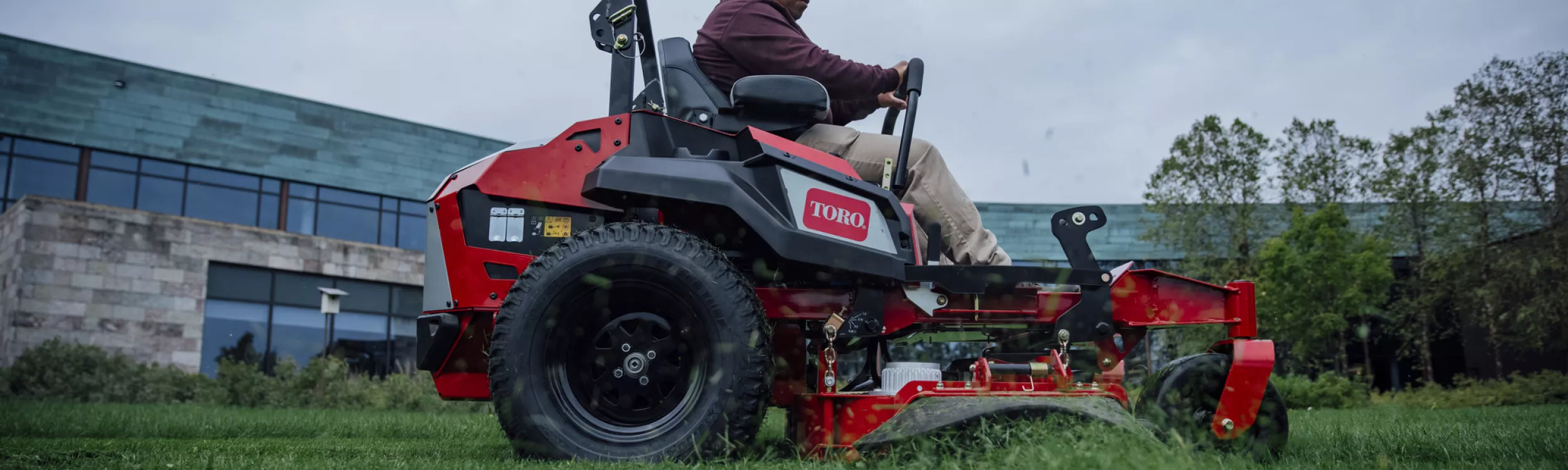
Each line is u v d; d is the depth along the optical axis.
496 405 2.59
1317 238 23.03
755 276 3.00
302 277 25.27
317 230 27.34
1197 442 2.69
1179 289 2.97
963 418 2.38
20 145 23.81
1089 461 1.95
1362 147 26.28
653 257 2.58
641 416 2.64
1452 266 24.75
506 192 2.92
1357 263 22.66
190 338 22.30
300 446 3.67
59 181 24.17
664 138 2.93
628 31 3.20
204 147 25.94
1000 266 2.92
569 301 2.61
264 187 26.80
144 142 25.20
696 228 2.91
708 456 2.53
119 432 5.03
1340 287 22.69
